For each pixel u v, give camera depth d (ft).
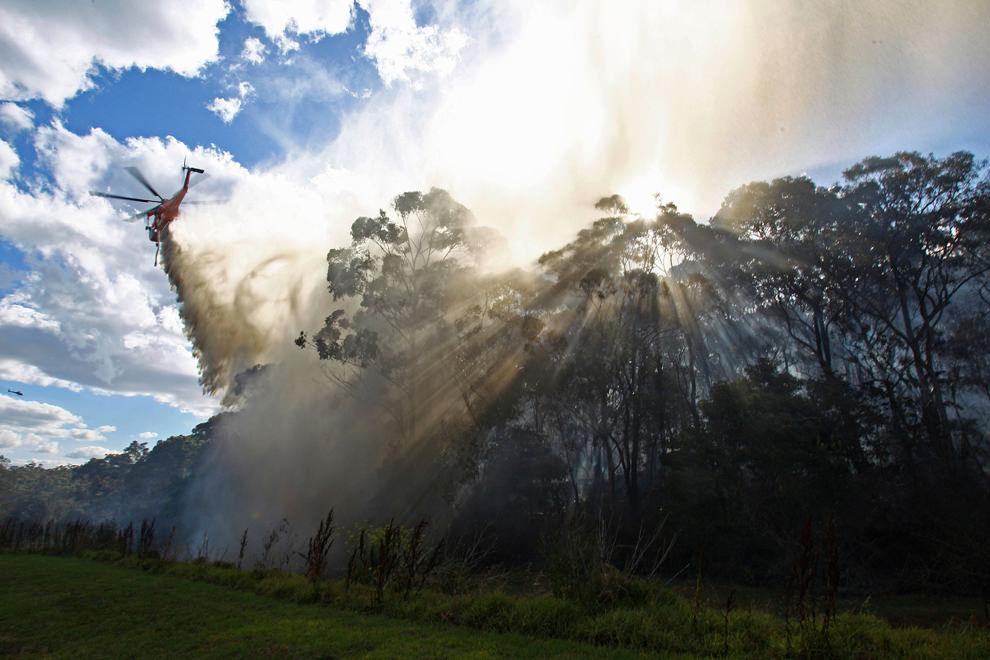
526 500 113.19
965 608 61.62
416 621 33.30
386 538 41.27
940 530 81.71
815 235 131.34
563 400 129.49
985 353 114.83
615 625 29.17
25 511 352.08
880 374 123.75
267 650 26.32
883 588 76.89
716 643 26.55
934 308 120.37
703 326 156.04
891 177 121.39
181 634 30.25
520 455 119.24
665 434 127.44
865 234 125.29
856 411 99.66
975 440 105.91
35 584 50.52
